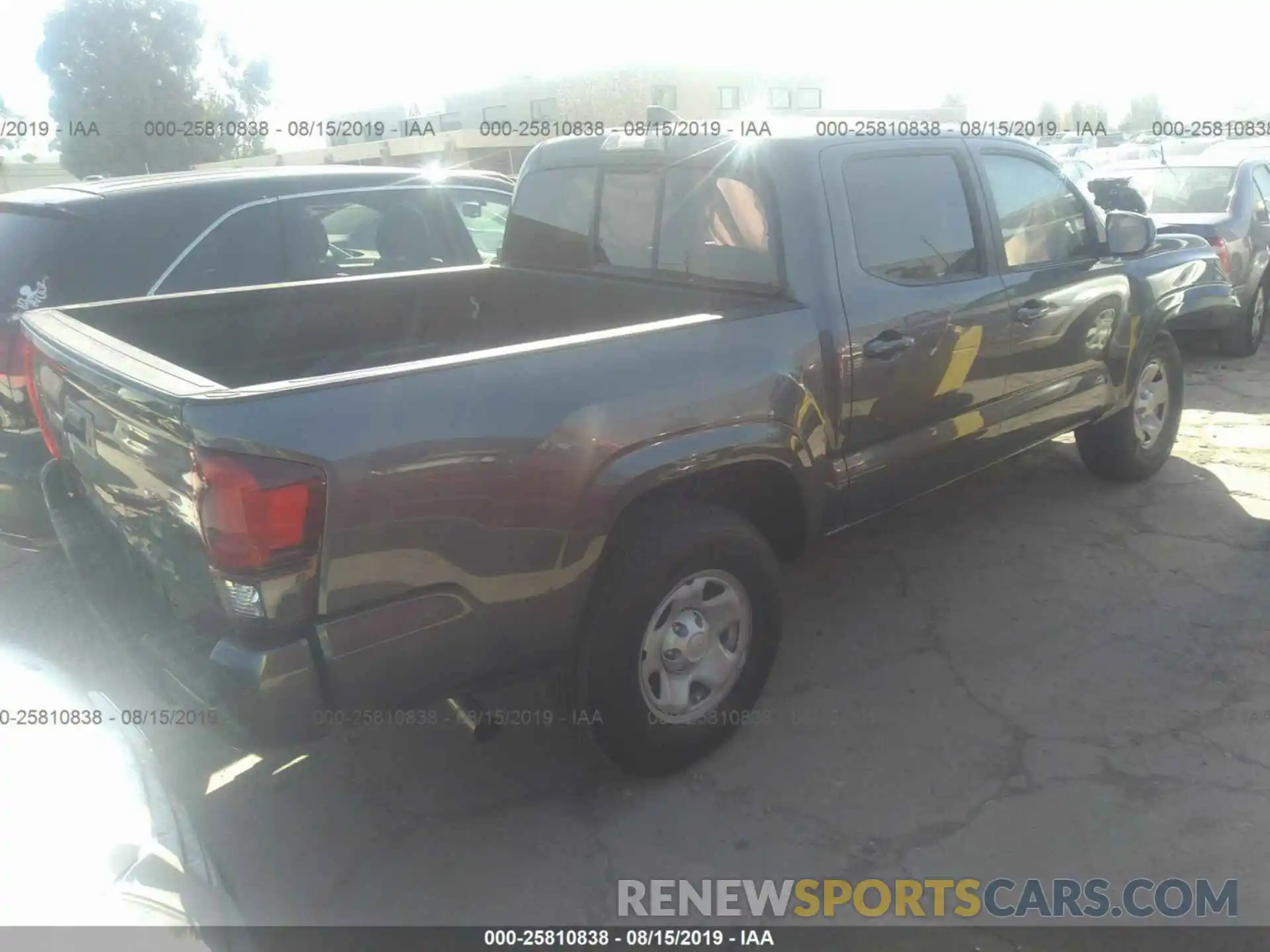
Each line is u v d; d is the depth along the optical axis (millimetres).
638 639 2854
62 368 2912
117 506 2758
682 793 3057
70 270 4449
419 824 2971
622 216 3883
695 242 3602
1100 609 4020
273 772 3213
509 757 3260
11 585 4547
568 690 2902
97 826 1807
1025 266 4102
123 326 3430
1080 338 4383
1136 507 4996
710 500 3234
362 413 2285
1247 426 6273
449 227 5891
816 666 3715
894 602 4156
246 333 3715
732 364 2955
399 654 2424
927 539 4719
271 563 2193
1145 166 9195
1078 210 4473
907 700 3475
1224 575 4254
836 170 3367
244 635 2270
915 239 3613
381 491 2301
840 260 3322
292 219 5219
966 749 3201
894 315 3447
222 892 2037
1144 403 5141
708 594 3076
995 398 4004
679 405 2814
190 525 2293
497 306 4438
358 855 2848
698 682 3105
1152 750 3148
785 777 3105
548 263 4266
